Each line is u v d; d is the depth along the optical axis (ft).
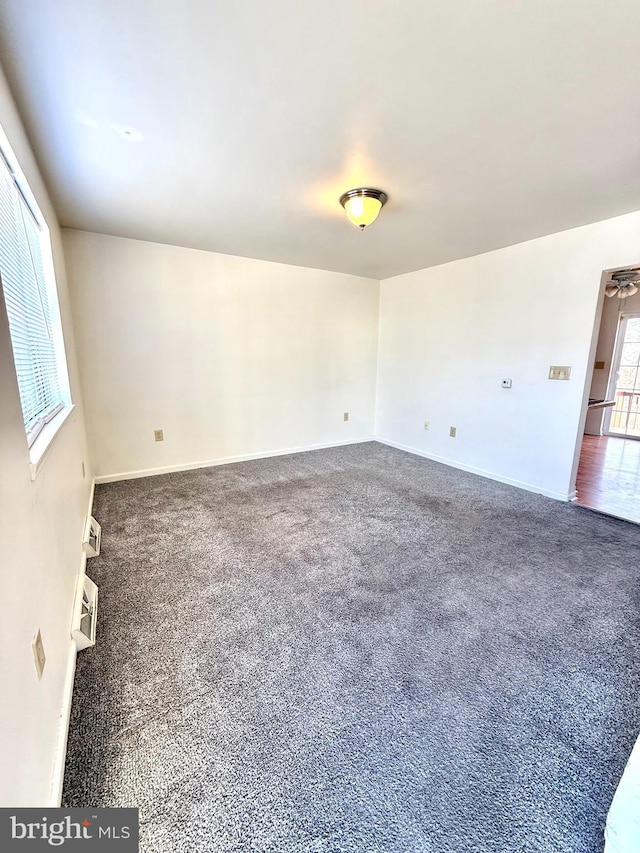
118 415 11.85
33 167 6.18
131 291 11.48
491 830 3.20
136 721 4.14
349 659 5.05
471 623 5.77
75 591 5.70
